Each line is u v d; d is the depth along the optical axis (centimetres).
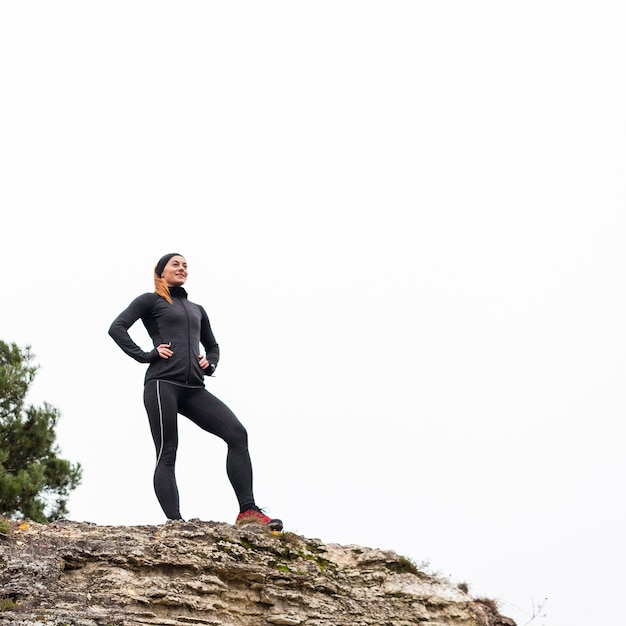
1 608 803
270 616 944
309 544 1082
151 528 984
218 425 1063
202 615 895
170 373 1047
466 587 1156
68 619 804
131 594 870
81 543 912
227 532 997
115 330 1043
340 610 1003
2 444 1853
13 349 2019
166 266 1101
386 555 1116
